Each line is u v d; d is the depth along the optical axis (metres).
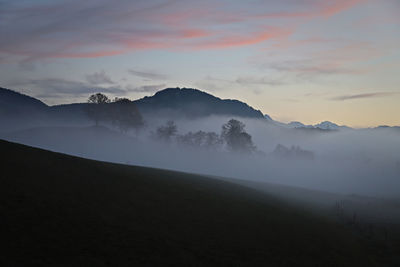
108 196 29.53
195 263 19.47
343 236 32.78
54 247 18.17
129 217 25.28
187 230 25.03
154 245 20.92
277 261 21.97
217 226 27.38
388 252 28.55
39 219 21.12
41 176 30.09
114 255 18.61
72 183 30.64
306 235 29.78
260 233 27.62
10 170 29.30
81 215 23.41
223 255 21.39
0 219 19.83
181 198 34.66
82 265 16.92
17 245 17.53
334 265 23.12
